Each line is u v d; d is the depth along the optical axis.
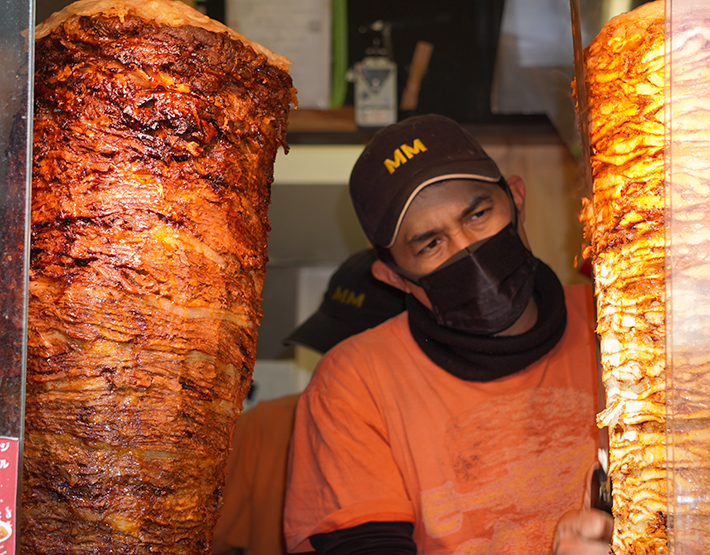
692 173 0.57
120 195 0.60
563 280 2.13
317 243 2.60
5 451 0.54
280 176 2.14
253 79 0.67
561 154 2.16
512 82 2.10
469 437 1.05
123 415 0.58
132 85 0.61
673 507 0.56
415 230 1.11
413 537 1.06
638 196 0.63
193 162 0.62
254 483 1.56
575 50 0.74
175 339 0.60
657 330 0.62
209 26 0.64
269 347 2.86
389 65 2.08
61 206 0.60
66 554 0.57
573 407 1.07
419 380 1.11
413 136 1.15
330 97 2.08
